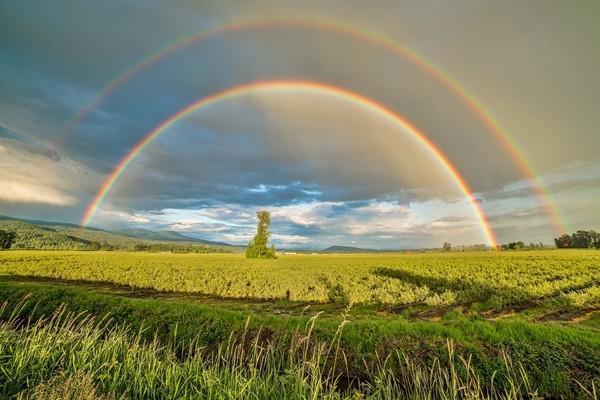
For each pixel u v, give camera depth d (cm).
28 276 3862
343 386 764
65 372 464
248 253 8025
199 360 582
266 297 2450
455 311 1800
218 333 1082
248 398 459
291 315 1775
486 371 802
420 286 2806
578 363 793
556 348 833
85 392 415
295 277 3272
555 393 764
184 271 3975
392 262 6188
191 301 2309
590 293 2272
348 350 905
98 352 602
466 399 540
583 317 1762
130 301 1426
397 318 1733
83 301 1490
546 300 2181
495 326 961
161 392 496
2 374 497
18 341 588
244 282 2883
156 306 1329
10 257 6044
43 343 598
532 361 807
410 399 571
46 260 5500
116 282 3272
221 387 495
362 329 989
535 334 890
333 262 6325
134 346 622
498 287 2461
